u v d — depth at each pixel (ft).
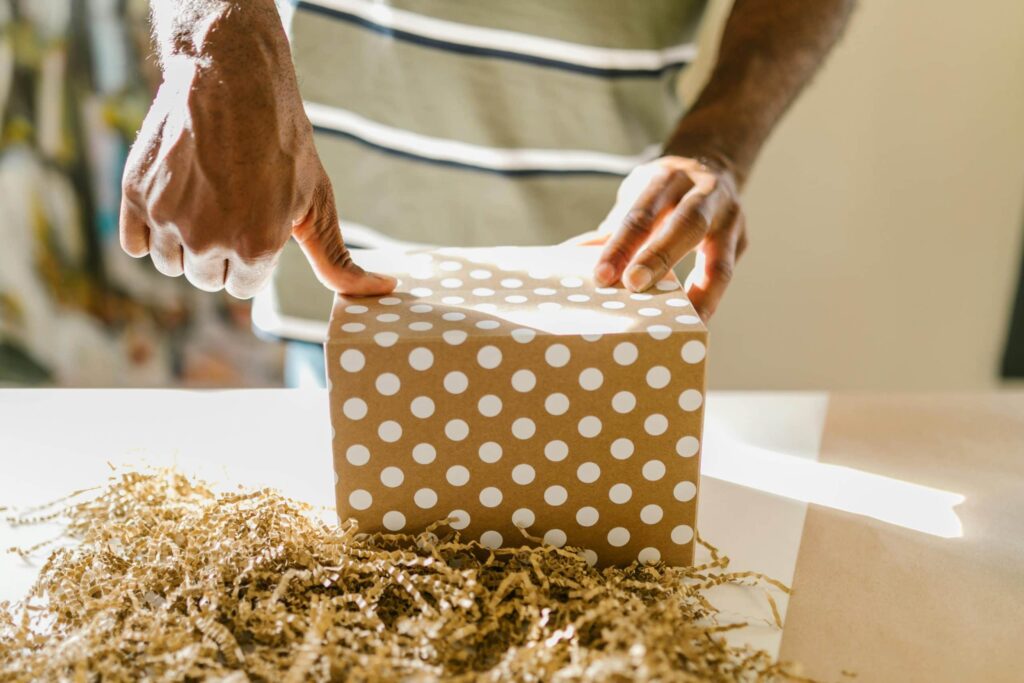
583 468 2.24
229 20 2.23
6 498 2.62
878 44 5.37
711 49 5.25
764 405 3.23
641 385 2.15
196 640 2.02
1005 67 5.41
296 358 3.86
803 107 5.52
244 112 2.18
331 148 3.67
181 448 2.88
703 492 2.72
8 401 3.13
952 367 6.18
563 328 2.13
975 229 5.82
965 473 2.83
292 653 1.95
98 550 2.30
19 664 1.93
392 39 3.50
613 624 1.98
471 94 3.60
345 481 2.24
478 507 2.28
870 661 2.09
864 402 3.26
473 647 2.04
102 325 5.85
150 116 2.31
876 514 2.63
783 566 2.41
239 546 2.17
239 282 2.45
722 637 2.08
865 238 5.86
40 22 5.14
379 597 2.13
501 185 3.77
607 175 3.84
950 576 2.37
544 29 3.54
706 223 2.62
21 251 5.62
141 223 2.37
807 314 6.06
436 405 2.16
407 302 2.29
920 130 5.57
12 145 5.37
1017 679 2.05
